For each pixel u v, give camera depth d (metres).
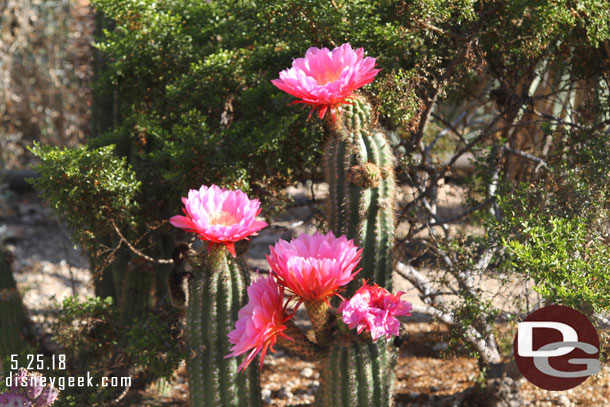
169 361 2.72
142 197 2.88
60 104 6.88
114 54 2.88
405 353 3.88
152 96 2.96
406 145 2.88
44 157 2.47
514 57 2.84
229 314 2.20
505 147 3.04
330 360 2.00
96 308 2.90
